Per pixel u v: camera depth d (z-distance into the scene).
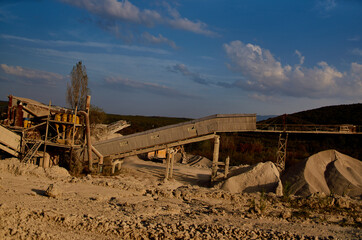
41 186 16.30
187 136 34.12
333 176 31.34
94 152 33.78
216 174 34.38
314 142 70.00
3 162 20.59
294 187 30.14
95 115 50.31
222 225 11.50
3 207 10.97
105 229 10.35
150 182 24.92
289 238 10.65
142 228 10.49
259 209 14.34
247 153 60.81
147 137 34.28
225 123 34.06
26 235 9.16
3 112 34.97
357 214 14.88
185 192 17.83
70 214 11.23
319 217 14.12
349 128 36.38
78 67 34.72
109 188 17.70
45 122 31.33
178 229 10.78
